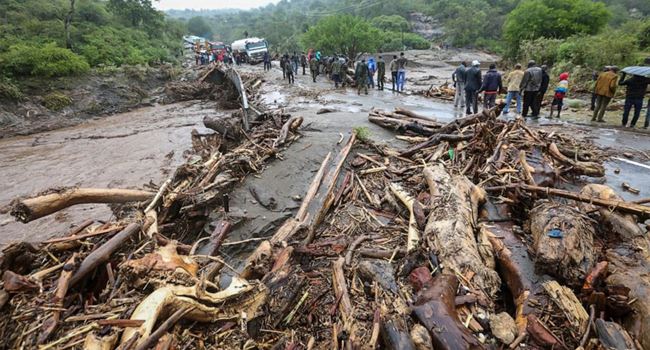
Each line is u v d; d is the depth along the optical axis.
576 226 3.84
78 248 3.81
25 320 2.75
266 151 7.82
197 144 11.06
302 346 3.40
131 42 31.73
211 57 35.84
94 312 2.92
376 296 3.61
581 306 3.22
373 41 39.34
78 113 18.16
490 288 3.54
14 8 26.81
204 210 6.01
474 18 65.38
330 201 6.13
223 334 3.13
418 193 6.16
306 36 43.12
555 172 5.98
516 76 11.25
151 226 4.66
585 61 17.98
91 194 5.10
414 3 89.62
